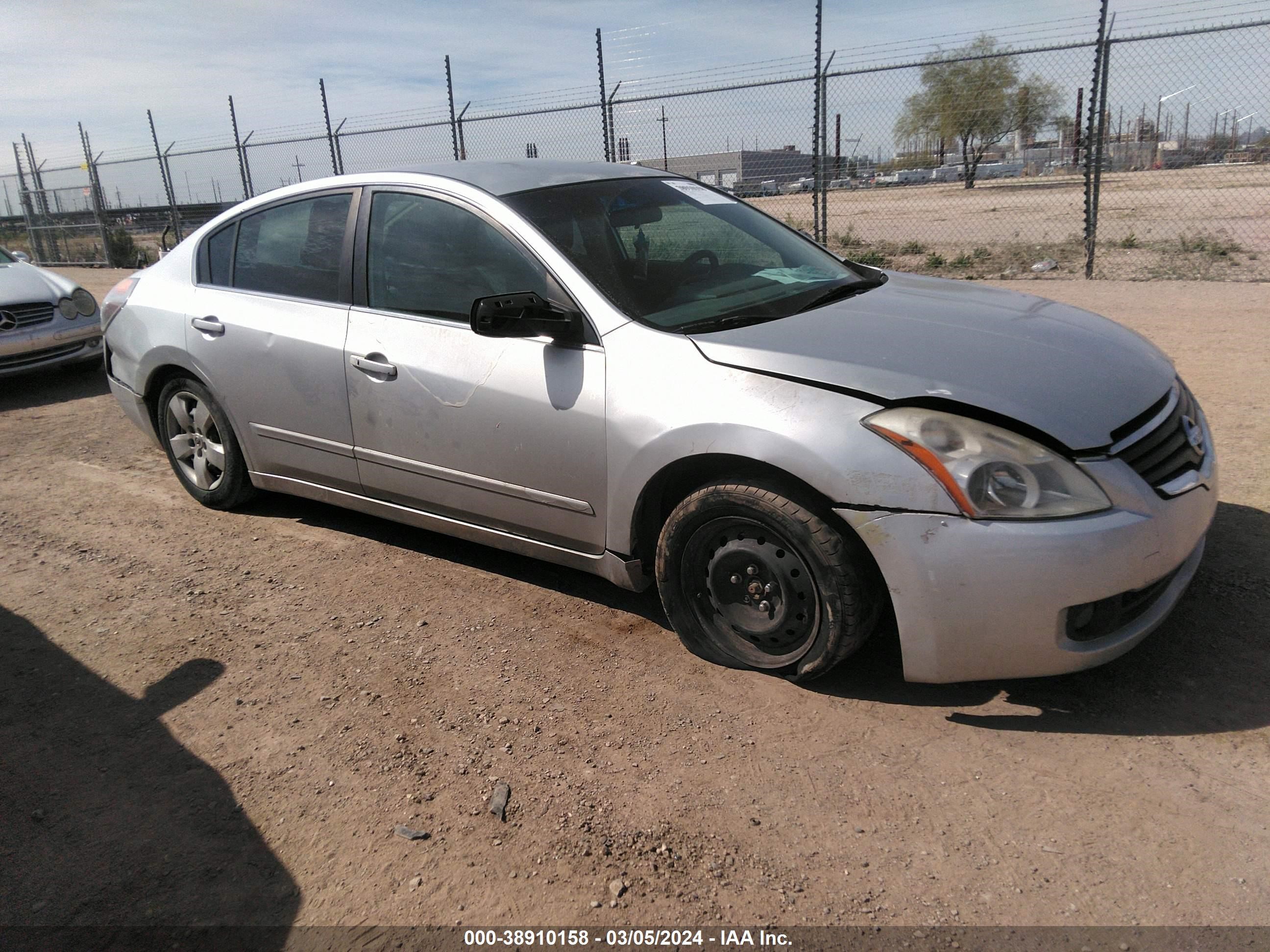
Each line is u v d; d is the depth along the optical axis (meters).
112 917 2.01
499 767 2.45
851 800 2.25
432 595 3.48
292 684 2.91
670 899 1.98
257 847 2.20
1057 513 2.26
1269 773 2.24
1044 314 3.11
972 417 2.35
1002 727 2.49
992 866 2.02
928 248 13.42
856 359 2.55
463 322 3.21
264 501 4.59
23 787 2.48
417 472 3.39
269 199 3.97
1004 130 12.55
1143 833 2.08
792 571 2.59
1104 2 9.51
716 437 2.57
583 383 2.87
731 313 2.94
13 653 3.21
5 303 6.99
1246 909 1.85
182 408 4.34
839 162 11.53
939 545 2.30
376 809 2.31
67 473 5.23
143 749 2.62
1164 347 6.63
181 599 3.56
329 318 3.57
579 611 3.29
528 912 1.97
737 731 2.54
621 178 3.63
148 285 4.38
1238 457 4.25
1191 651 2.76
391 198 3.50
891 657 2.87
